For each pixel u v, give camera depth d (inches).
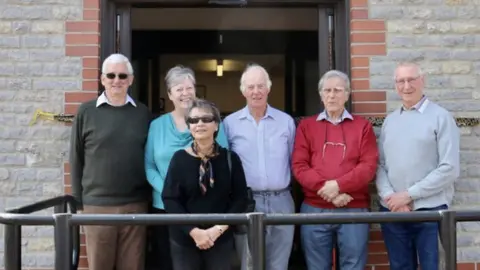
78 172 140.6
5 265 99.3
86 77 158.6
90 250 139.3
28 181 157.2
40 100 158.2
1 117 157.8
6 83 158.2
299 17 186.2
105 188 136.9
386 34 160.4
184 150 123.0
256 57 204.7
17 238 99.3
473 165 158.7
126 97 141.2
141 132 139.3
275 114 145.3
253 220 97.2
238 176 124.2
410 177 135.0
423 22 160.7
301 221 97.7
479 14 161.3
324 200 139.1
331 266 143.4
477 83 159.9
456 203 158.2
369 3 160.9
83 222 96.5
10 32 159.0
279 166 140.9
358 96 159.5
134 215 97.3
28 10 159.5
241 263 140.0
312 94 180.4
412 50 160.4
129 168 137.0
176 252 122.6
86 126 137.9
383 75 159.8
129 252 139.8
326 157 139.1
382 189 138.7
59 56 158.9
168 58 198.5
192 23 194.9
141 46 183.0
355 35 160.2
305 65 186.5
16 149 157.5
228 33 203.0
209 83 206.4
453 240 98.7
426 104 137.6
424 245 136.5
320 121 143.1
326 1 166.6
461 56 160.4
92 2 159.6
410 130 136.4
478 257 157.6
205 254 122.7
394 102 159.3
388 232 141.9
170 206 119.0
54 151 157.5
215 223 97.3
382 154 142.9
